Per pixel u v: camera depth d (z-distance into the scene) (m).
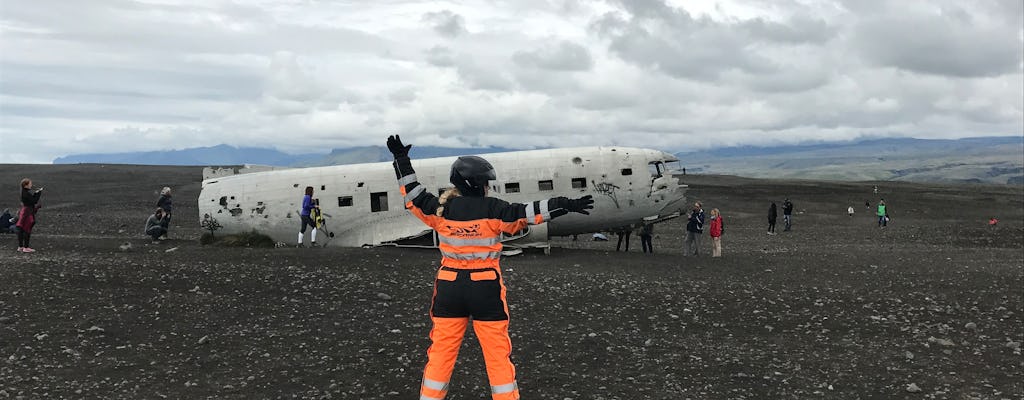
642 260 21.11
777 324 12.25
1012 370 9.34
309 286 14.15
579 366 8.88
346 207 22.39
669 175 23.16
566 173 22.19
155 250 19.91
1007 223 52.53
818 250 29.78
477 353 9.30
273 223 22.52
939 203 70.31
